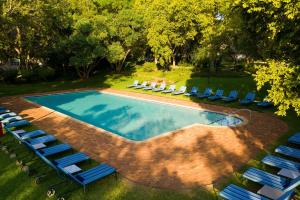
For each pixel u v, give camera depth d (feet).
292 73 32.30
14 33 107.04
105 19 108.68
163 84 92.38
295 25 29.94
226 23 78.48
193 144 42.93
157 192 29.19
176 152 39.93
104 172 31.17
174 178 32.17
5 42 100.73
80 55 101.55
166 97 81.61
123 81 112.78
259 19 35.27
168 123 60.64
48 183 31.45
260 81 34.96
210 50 94.84
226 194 25.86
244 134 46.75
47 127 53.06
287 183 27.37
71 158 35.40
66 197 28.66
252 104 67.77
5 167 35.65
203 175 32.65
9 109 68.85
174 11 105.09
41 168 35.17
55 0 104.63
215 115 63.67
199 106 69.10
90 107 76.79
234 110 63.93
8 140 45.34
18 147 42.29
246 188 29.50
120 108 75.51
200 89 88.43
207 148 41.11
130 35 107.45
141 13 114.62
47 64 124.77
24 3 81.51
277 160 32.86
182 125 58.90
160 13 107.65
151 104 78.13
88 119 65.05
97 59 123.03
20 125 53.57
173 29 110.01
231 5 37.65
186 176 32.58
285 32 32.22
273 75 33.40
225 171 33.47
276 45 35.47
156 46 110.11
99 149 41.57
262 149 39.96
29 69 116.98
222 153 39.06
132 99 83.71
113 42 108.37
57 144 43.83
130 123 61.26
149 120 63.57
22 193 29.53
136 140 45.27
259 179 28.35
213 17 104.88
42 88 101.55
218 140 44.37
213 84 92.02
